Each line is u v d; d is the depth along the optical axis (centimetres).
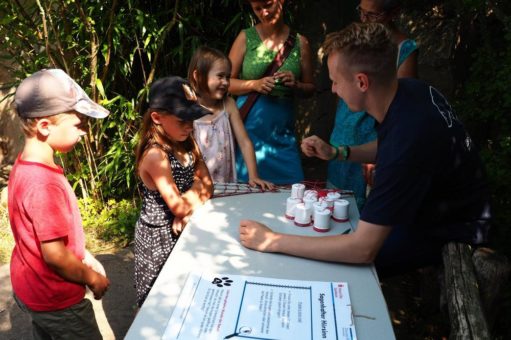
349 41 143
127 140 379
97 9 333
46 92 143
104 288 169
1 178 439
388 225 142
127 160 370
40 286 154
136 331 117
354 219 179
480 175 167
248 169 241
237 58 283
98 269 179
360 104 150
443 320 246
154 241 193
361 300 131
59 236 146
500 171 265
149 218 192
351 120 239
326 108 485
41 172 147
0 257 327
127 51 370
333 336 115
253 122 276
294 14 445
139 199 393
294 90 281
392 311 276
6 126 446
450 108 156
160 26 370
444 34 370
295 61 277
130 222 361
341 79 148
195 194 192
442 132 145
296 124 475
